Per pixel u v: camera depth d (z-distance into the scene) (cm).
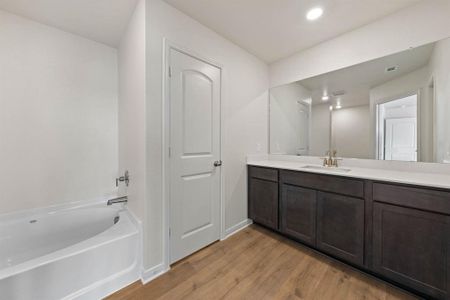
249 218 244
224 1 156
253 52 241
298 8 165
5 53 168
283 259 172
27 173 181
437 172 154
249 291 135
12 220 171
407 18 165
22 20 175
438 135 152
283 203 205
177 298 129
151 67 147
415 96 163
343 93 207
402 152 172
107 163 229
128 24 183
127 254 144
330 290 135
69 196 204
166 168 157
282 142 260
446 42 149
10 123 172
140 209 154
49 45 190
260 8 165
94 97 219
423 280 122
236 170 228
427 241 121
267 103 271
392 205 134
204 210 192
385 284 141
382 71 181
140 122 154
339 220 162
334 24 187
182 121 171
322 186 173
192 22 176
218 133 205
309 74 232
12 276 102
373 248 143
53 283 114
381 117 183
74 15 173
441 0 150
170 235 162
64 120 200
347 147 206
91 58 216
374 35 183
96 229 201
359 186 151
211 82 196
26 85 179
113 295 131
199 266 163
